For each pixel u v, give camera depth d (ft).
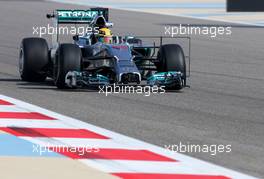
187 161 91.86
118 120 116.37
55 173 85.51
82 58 143.13
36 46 153.99
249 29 315.37
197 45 252.62
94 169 87.30
